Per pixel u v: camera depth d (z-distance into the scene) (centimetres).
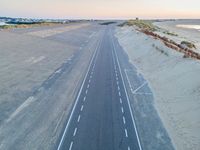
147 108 2948
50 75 4309
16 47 6550
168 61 4588
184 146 2111
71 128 2419
